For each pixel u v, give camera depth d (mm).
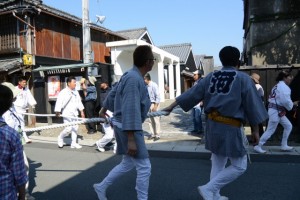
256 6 11141
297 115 7207
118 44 16609
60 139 7691
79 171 5508
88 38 11875
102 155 6758
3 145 2061
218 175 3342
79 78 11234
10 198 2098
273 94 6273
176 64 26328
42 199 4176
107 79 11828
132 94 3105
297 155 6121
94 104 9414
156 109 8094
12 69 11742
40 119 12406
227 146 3170
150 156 6473
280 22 10789
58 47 14242
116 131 3369
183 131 9539
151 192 4312
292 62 10688
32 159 6480
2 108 2166
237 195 4117
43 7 13305
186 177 4980
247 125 9344
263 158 5965
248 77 3191
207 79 3402
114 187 4555
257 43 11125
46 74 11680
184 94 3514
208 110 3320
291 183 4535
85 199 4156
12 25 12867
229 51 3316
